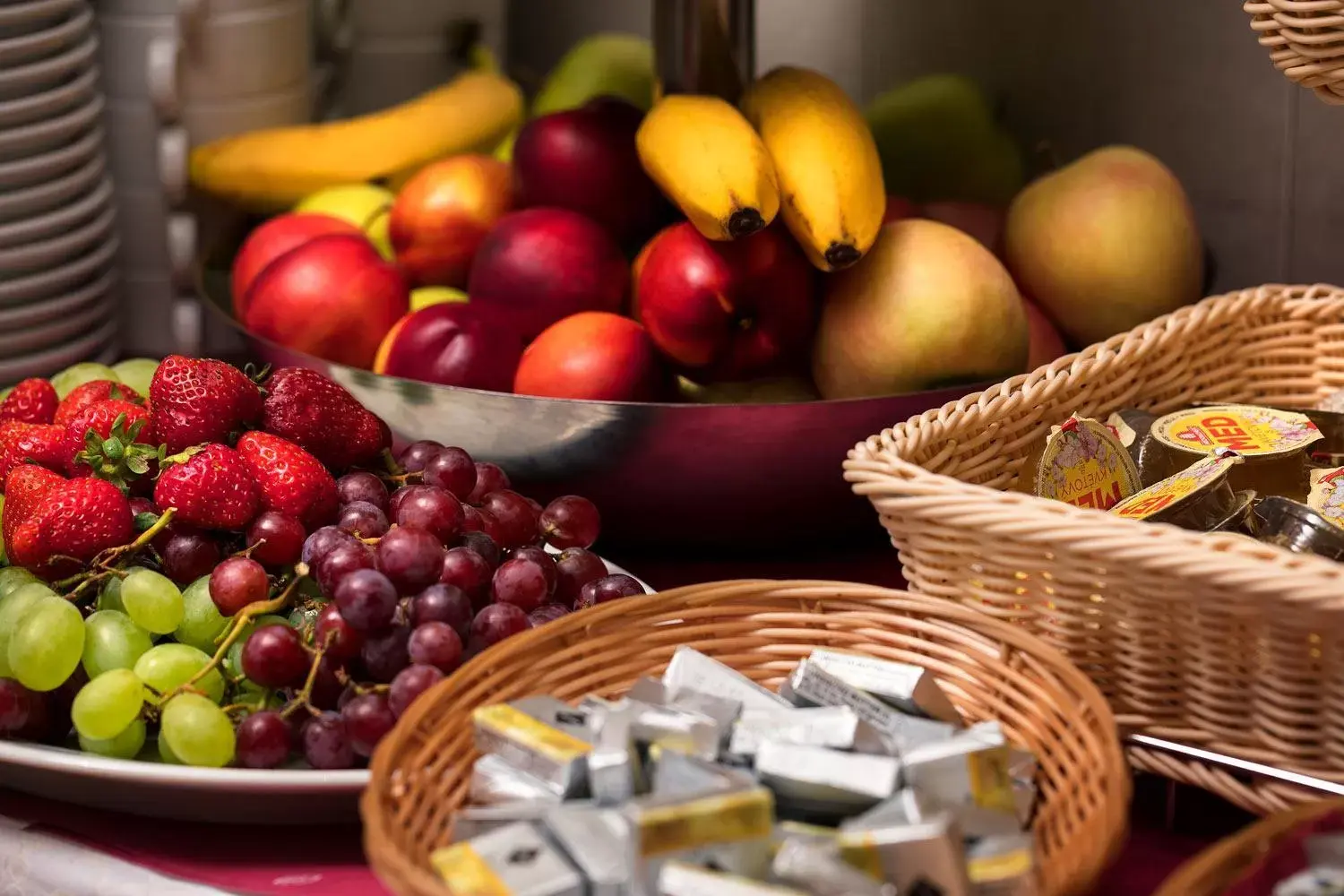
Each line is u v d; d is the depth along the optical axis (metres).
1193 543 0.63
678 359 0.97
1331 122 1.18
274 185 1.31
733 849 0.55
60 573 0.78
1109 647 0.69
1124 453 0.83
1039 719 0.67
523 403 0.89
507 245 1.00
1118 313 1.03
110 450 0.80
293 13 1.34
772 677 0.75
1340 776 0.64
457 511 0.79
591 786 0.59
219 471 0.77
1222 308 0.93
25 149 1.16
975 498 0.69
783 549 1.00
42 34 1.14
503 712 0.63
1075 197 1.03
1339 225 1.20
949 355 0.94
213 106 1.29
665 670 0.74
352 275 1.05
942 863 0.52
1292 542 0.72
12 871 0.71
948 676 0.72
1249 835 0.53
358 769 0.71
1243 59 1.21
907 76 1.39
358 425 0.86
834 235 0.92
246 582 0.74
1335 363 0.95
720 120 0.94
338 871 0.70
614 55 1.28
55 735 0.75
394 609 0.70
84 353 1.24
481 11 1.56
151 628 0.75
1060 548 0.67
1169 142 1.27
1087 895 0.56
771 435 0.89
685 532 0.96
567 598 0.83
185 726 0.70
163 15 1.27
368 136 1.33
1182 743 0.69
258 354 1.02
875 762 0.59
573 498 0.88
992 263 0.96
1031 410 0.85
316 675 0.72
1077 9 1.28
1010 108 1.34
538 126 1.06
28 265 1.18
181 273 1.30
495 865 0.55
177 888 0.68
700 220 0.92
